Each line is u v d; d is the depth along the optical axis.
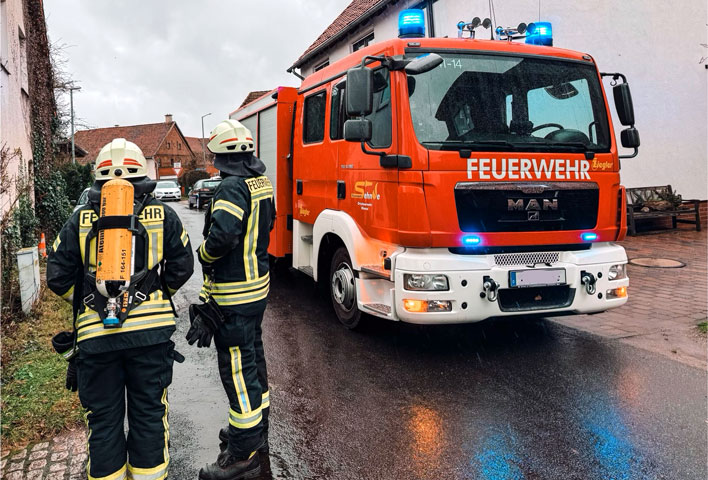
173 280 2.67
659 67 11.60
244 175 3.07
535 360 4.80
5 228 6.62
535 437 3.47
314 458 3.26
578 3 11.55
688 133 11.79
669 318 5.96
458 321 4.38
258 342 3.34
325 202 5.93
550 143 4.73
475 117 4.60
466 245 4.39
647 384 4.25
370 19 16.16
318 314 6.39
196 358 5.02
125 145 2.61
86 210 2.55
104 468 2.52
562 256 4.71
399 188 4.46
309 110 6.43
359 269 5.05
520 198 4.50
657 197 11.72
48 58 13.52
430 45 4.70
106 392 2.53
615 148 4.99
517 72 4.83
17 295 6.11
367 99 4.34
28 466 3.12
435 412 3.83
